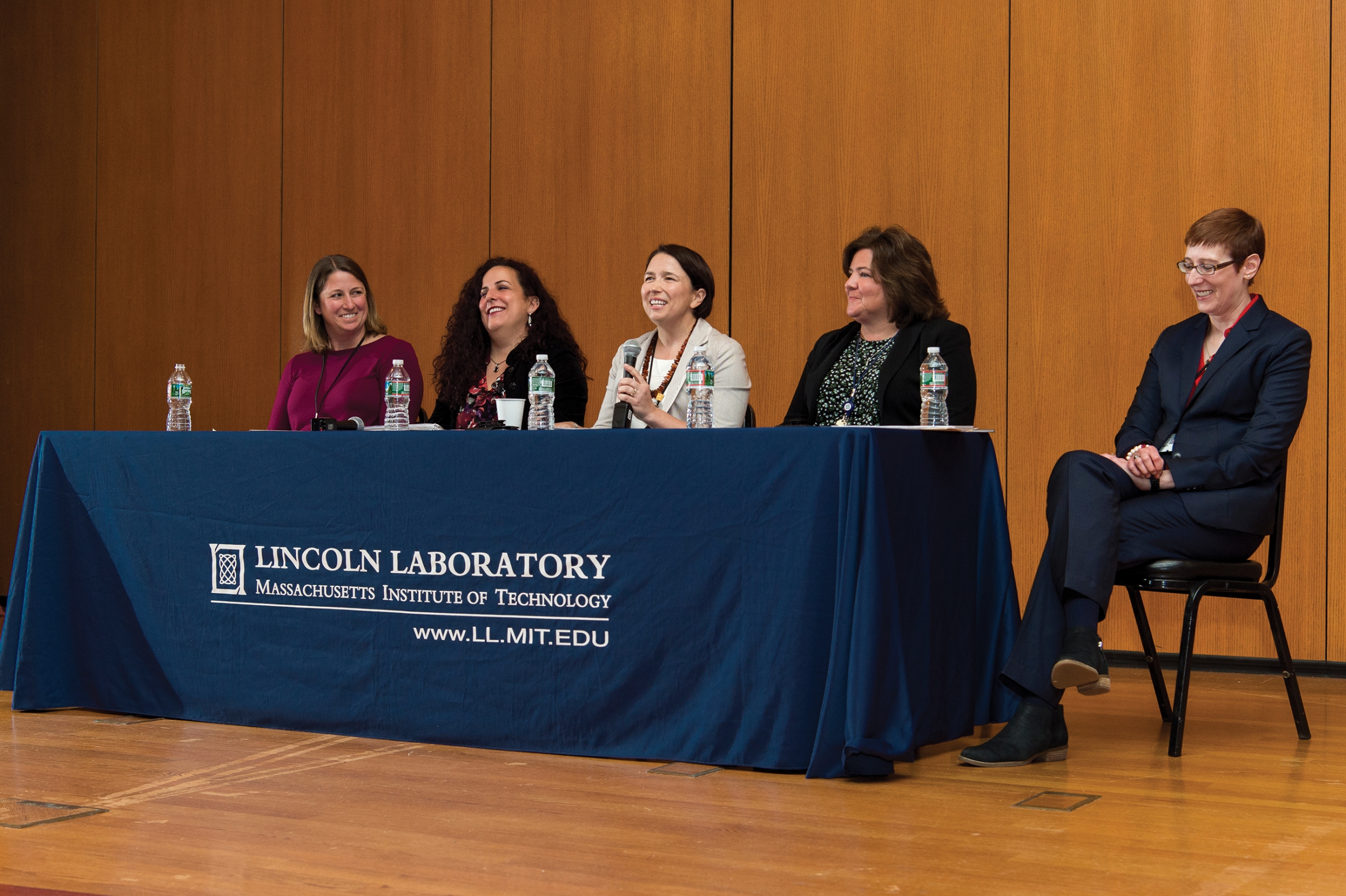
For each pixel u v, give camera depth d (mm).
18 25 6457
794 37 5117
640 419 3207
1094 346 4684
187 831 2199
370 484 3018
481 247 5648
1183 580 2939
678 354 3611
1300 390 3031
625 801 2402
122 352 6277
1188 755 2875
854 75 5027
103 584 3369
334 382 4043
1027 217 4773
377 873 1956
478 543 2891
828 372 3521
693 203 5285
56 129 6406
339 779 2600
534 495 2830
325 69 5918
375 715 3012
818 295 5086
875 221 4996
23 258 6457
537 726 2838
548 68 5535
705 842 2123
